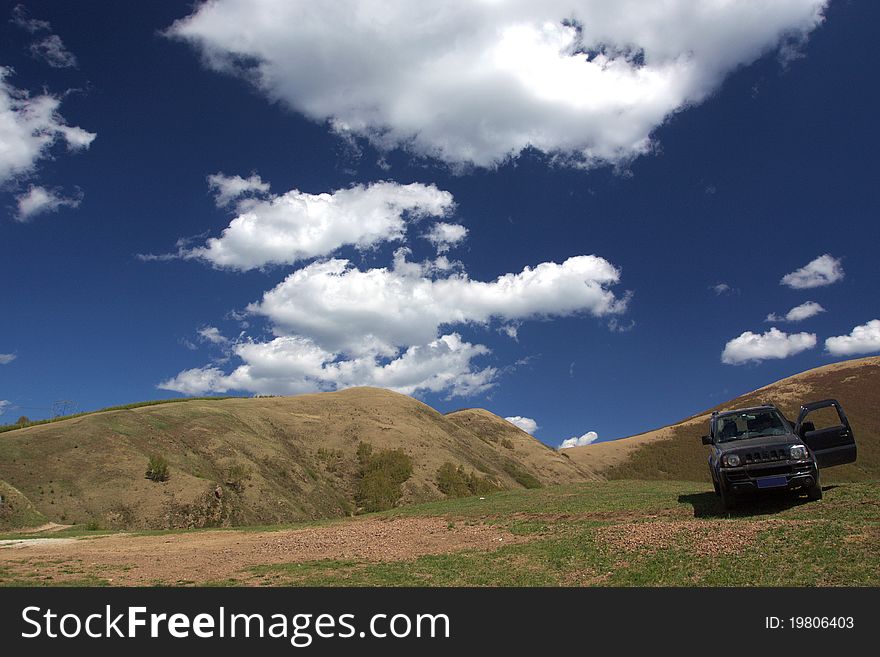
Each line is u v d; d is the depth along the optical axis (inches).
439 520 776.3
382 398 4424.2
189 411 3063.5
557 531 592.7
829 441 554.9
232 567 515.8
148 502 1935.3
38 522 1583.4
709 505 613.9
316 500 2741.1
